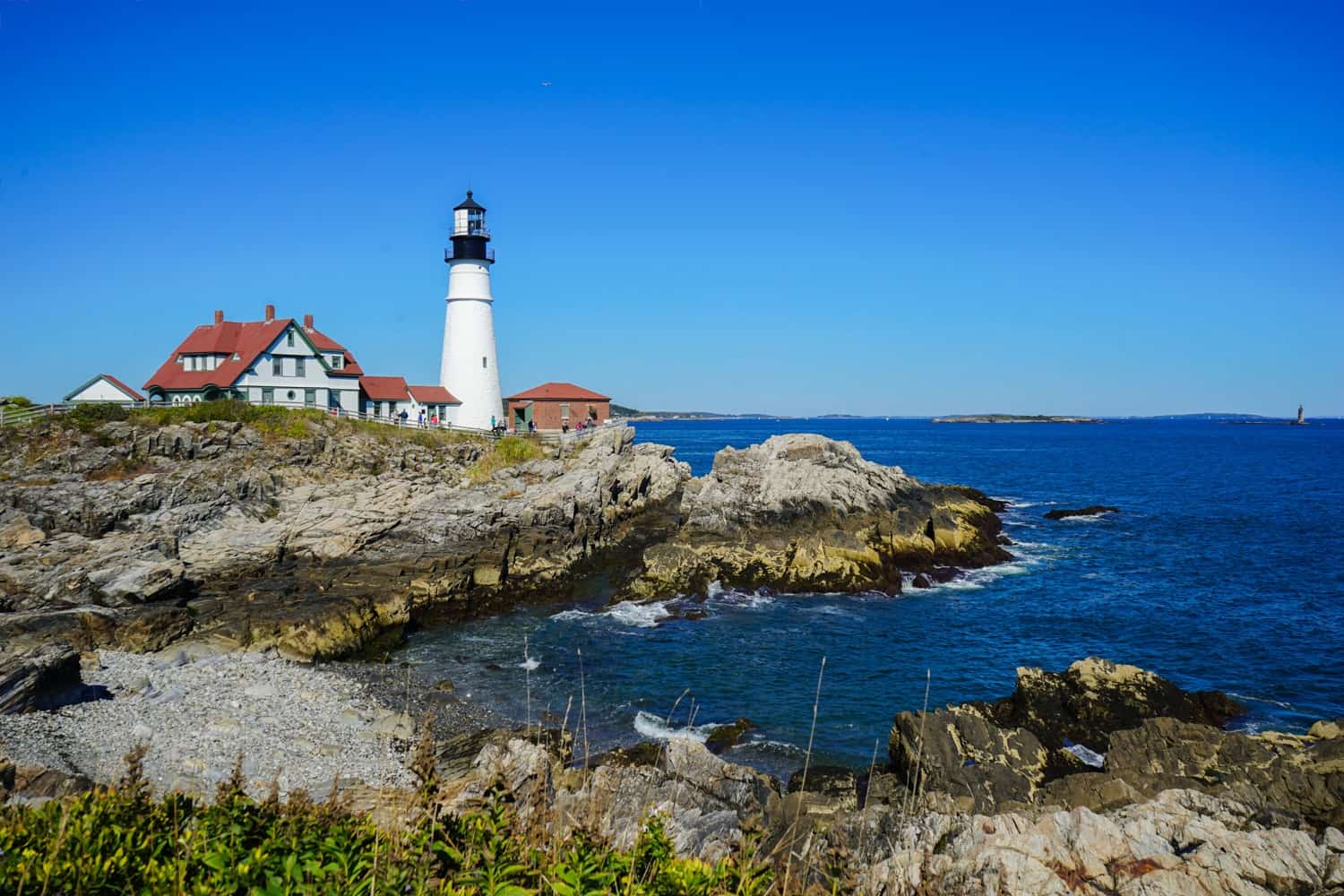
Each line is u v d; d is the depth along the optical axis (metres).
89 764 21.88
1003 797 20.38
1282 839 13.99
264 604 35.44
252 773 22.27
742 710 29.31
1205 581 47.75
